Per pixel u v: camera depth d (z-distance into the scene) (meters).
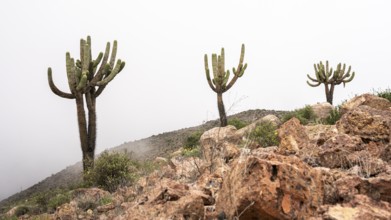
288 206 3.09
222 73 19.98
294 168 3.23
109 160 12.11
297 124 6.40
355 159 4.44
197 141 18.72
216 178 4.85
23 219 9.12
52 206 9.47
